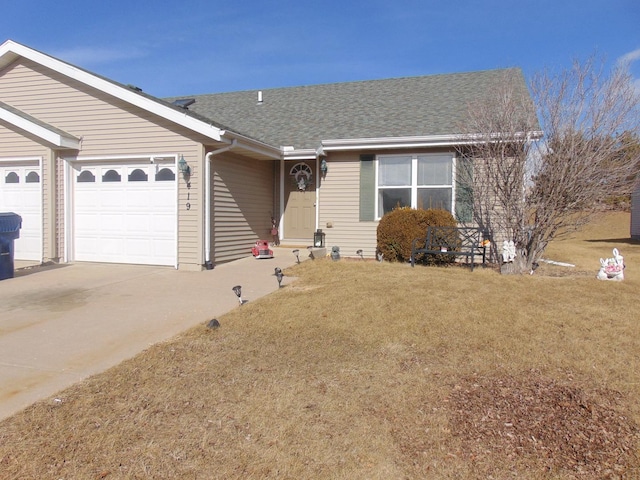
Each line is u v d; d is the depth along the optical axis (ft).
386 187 37.81
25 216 35.70
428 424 11.35
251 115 48.83
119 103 33.32
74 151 34.55
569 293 23.41
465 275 27.96
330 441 10.62
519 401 12.46
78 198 35.04
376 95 48.16
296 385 13.33
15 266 33.35
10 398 12.50
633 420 11.46
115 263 34.35
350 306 20.70
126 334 17.94
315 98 50.52
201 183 31.86
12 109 34.73
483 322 18.58
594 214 29.48
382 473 9.53
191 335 17.52
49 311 21.30
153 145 32.81
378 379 13.74
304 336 17.31
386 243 34.42
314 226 42.34
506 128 29.91
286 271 30.58
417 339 16.88
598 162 27.71
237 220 36.55
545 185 29.01
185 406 12.10
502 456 10.14
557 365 14.67
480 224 33.30
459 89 45.37
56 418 11.43
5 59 35.19
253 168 39.14
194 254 32.01
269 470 9.58
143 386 13.23
